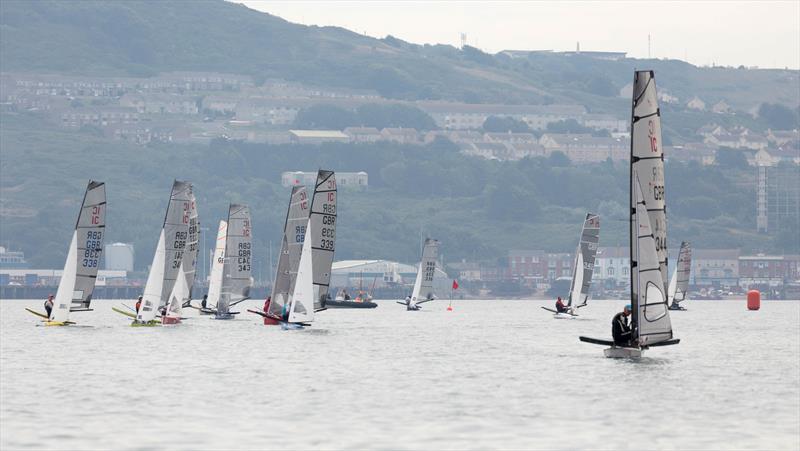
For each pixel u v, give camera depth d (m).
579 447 157.12
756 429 170.75
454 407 189.25
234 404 191.25
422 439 161.88
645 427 171.88
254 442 159.25
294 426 171.12
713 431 169.00
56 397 199.00
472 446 157.38
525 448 156.38
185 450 154.00
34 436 162.75
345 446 156.88
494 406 190.50
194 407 188.00
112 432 165.88
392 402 194.50
